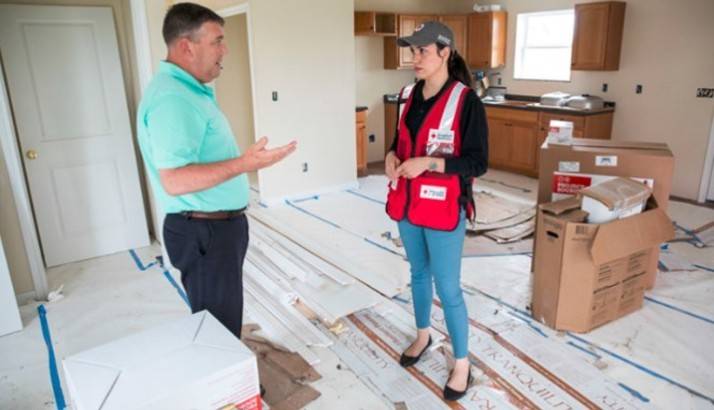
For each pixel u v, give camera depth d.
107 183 3.83
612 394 2.20
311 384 2.29
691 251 3.71
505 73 6.68
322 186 5.52
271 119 5.00
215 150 1.77
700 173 4.93
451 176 1.95
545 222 2.63
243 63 6.10
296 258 3.55
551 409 2.11
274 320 2.80
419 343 2.42
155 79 1.69
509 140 6.12
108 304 3.16
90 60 3.61
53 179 3.62
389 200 2.19
